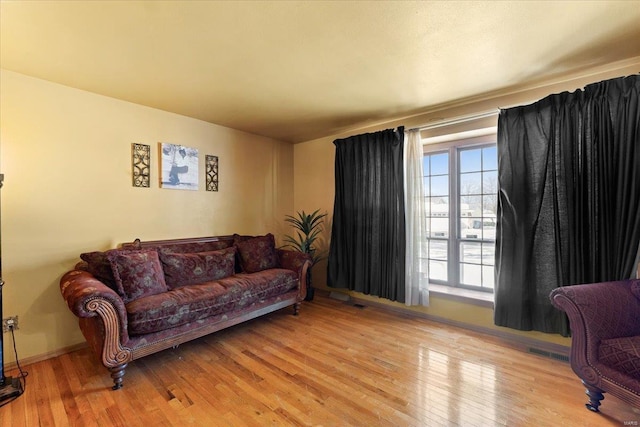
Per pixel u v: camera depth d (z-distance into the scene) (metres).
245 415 1.67
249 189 3.99
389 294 3.37
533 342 2.50
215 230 3.59
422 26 1.69
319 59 2.07
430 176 3.54
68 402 1.79
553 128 2.34
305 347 2.51
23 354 2.26
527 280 2.45
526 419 1.62
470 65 2.16
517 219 2.50
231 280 2.85
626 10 1.55
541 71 2.25
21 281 2.27
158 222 3.07
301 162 4.54
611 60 2.08
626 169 2.04
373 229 3.51
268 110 3.12
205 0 1.46
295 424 1.60
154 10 1.53
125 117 2.83
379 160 3.47
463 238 3.29
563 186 2.30
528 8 1.54
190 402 1.79
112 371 1.92
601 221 2.15
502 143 2.59
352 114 3.26
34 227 2.33
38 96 2.34
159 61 2.08
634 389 1.47
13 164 2.23
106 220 2.70
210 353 2.41
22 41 1.81
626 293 1.79
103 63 2.10
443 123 3.07
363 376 2.05
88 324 2.11
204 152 3.49
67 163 2.49
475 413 1.67
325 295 4.14
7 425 1.60
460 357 2.31
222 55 2.00
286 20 1.63
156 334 2.15
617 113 2.08
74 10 1.52
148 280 2.38
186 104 2.93
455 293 3.04
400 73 2.29
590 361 1.66
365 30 1.73
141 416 1.67
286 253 3.55
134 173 2.89
